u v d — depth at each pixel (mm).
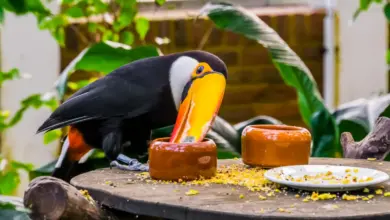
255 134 4414
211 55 4531
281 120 8508
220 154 6180
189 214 3352
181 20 8227
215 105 4371
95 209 3707
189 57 4566
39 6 6570
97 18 8023
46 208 3516
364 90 8609
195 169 4016
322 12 8578
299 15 8531
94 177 4184
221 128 6035
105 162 5855
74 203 3547
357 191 3684
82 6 7156
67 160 5055
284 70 6227
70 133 4836
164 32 8203
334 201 3469
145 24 7379
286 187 3777
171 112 4672
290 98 8508
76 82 7770
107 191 3742
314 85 6176
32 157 7895
